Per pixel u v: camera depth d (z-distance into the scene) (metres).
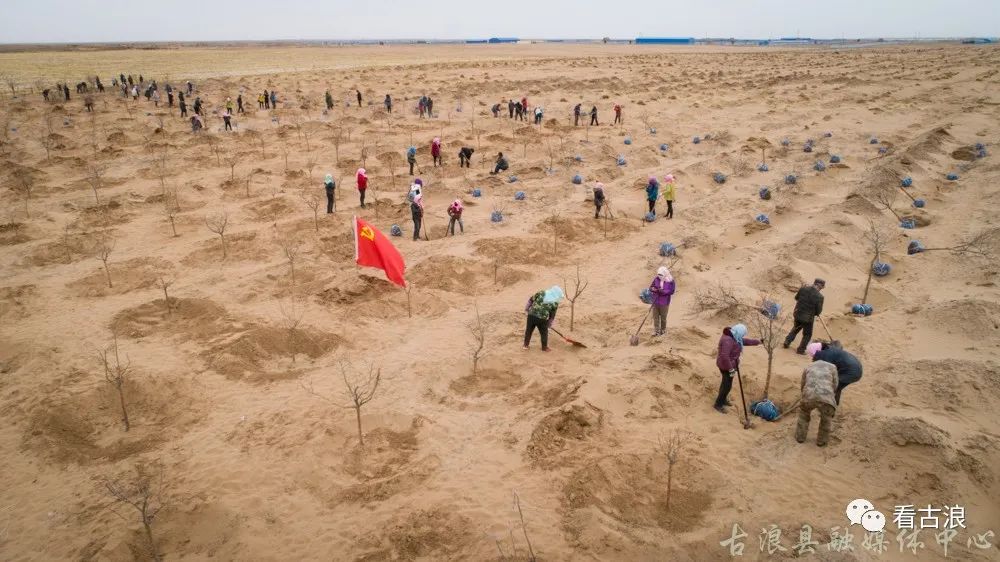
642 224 18.50
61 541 6.76
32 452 8.31
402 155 27.28
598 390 8.99
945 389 8.31
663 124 35.22
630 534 6.44
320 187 22.53
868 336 10.72
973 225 16.20
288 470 7.84
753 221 17.91
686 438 8.03
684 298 13.20
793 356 10.32
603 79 56.56
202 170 25.00
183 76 64.88
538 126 34.34
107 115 36.75
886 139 28.70
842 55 99.00
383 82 59.00
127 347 11.05
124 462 8.09
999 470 6.79
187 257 15.70
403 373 10.21
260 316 12.14
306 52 136.00
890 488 6.82
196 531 6.90
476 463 7.82
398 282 11.93
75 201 20.45
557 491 7.19
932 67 62.00
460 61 91.94
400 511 7.04
